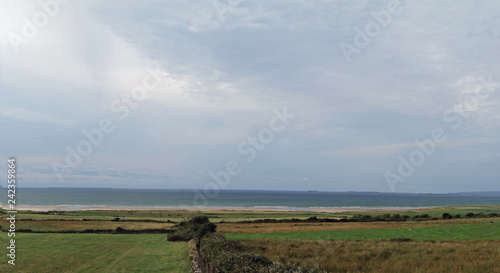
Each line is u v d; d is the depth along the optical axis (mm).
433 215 89750
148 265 25109
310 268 20062
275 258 25719
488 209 126812
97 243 37344
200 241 31562
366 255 26266
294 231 51812
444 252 26219
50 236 43312
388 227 55406
